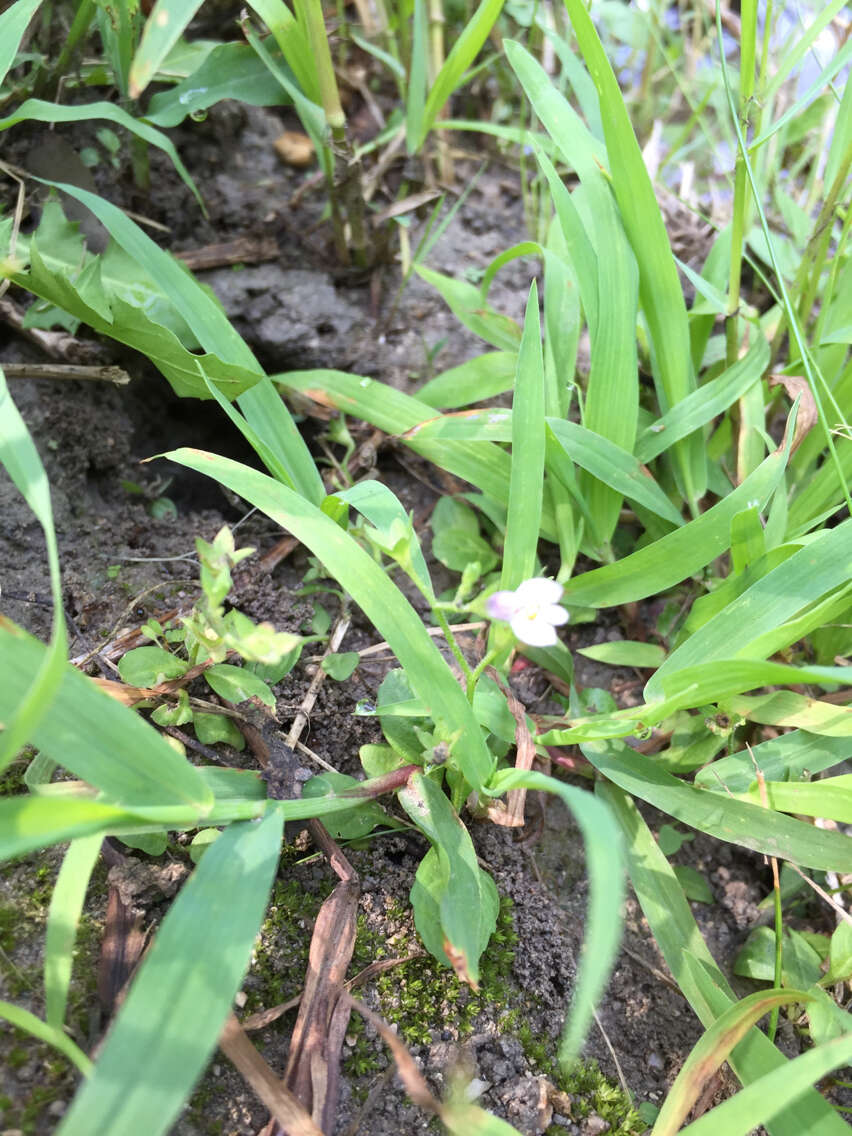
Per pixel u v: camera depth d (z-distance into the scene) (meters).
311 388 0.18
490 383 0.18
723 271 0.19
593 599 0.15
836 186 0.16
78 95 0.19
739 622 0.13
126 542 0.17
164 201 0.20
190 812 0.10
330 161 0.18
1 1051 0.10
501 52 0.24
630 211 0.16
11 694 0.09
